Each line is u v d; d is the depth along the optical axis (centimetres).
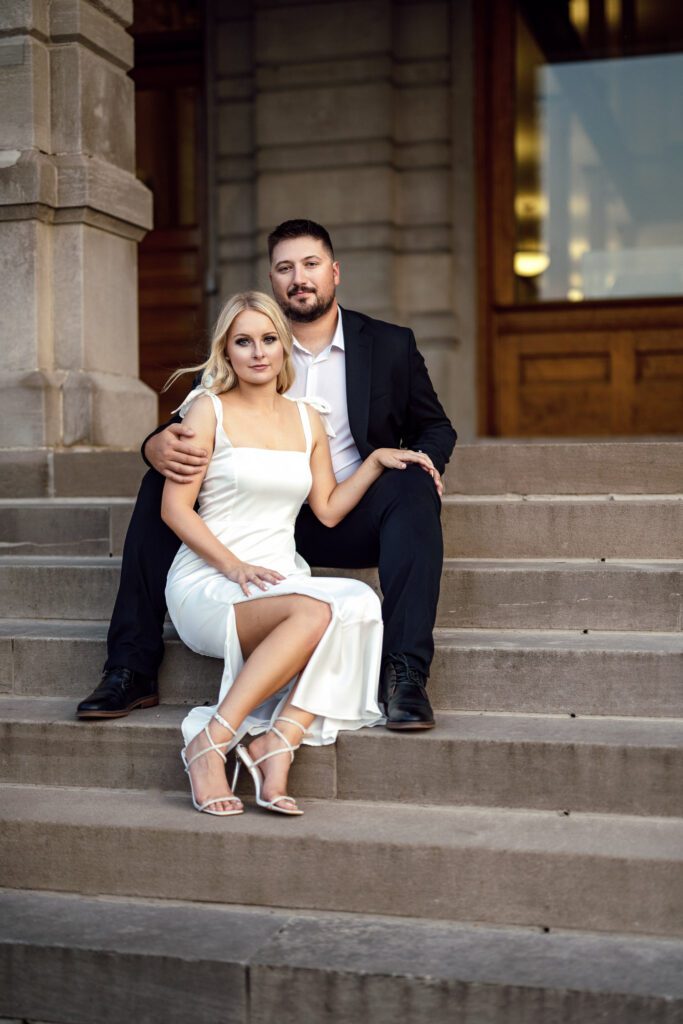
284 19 790
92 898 291
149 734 316
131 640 335
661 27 789
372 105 781
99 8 516
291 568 335
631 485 414
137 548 338
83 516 423
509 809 296
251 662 299
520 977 243
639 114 796
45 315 501
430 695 329
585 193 804
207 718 308
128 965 258
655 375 799
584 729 306
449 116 784
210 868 285
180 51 838
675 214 793
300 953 256
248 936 266
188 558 330
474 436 798
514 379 816
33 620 389
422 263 792
